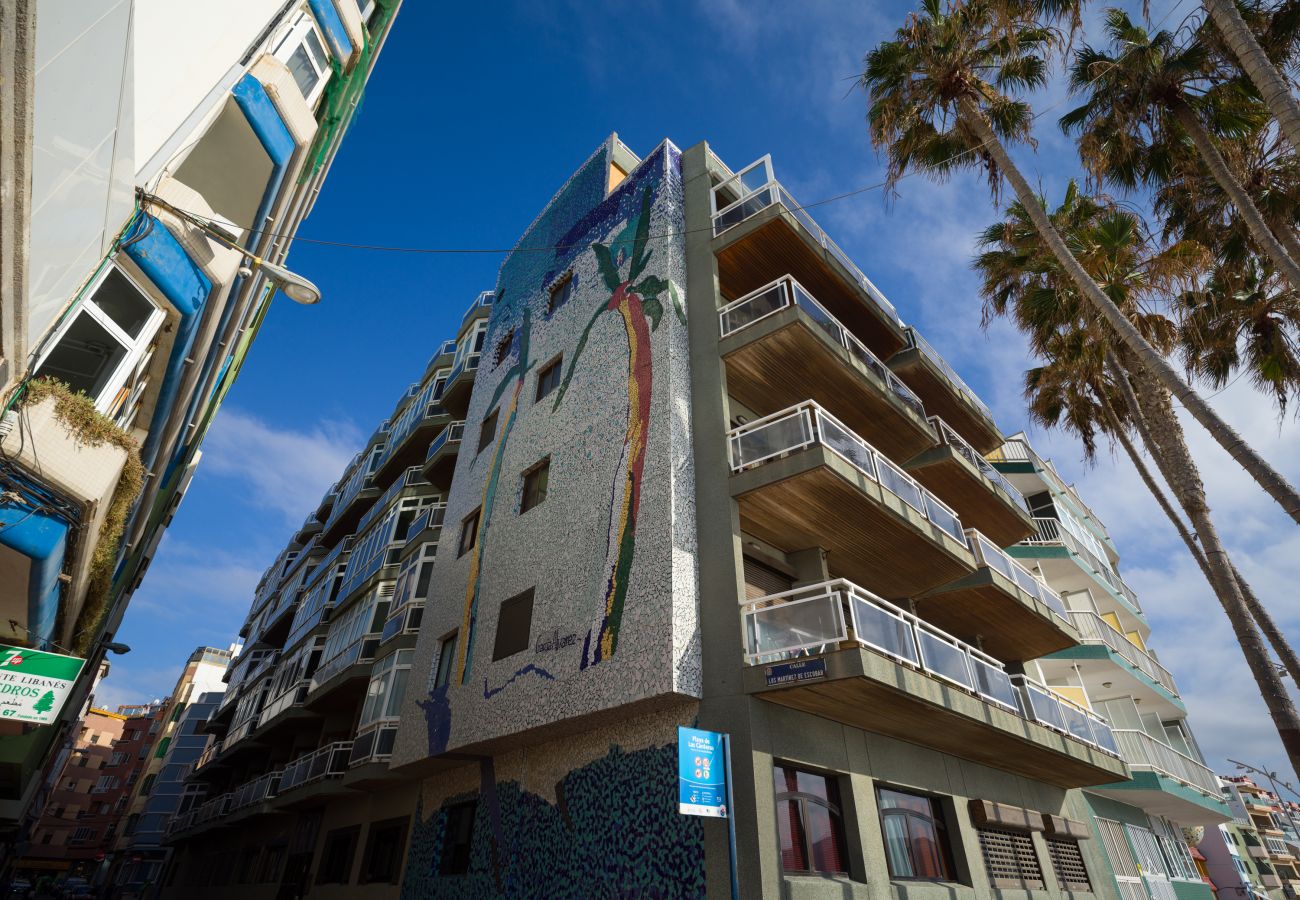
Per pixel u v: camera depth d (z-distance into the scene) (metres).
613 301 15.16
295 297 9.23
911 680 9.36
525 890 10.48
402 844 14.62
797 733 9.59
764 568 12.86
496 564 14.36
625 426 12.76
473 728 12.33
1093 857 14.95
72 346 7.41
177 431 11.92
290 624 33.34
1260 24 10.68
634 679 9.75
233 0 8.36
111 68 4.60
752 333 12.64
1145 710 22.84
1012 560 16.03
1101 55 12.55
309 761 19.77
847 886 8.88
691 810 7.45
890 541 12.85
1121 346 15.41
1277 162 12.17
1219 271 14.14
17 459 6.06
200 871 29.61
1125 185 12.70
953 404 19.33
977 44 13.70
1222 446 10.23
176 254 8.24
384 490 29.17
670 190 15.63
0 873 25.03
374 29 13.73
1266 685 11.38
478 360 23.86
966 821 11.83
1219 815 20.22
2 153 3.67
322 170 14.66
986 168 14.02
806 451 10.91
